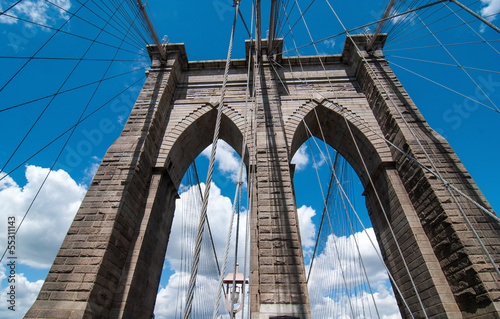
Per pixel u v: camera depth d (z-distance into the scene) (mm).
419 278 13312
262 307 11445
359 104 19438
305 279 12086
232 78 21547
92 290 11117
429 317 12500
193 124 19281
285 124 18297
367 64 19656
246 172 17391
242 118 18625
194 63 22438
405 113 16734
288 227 13406
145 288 14516
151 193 15953
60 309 10609
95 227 12781
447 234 12461
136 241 14195
